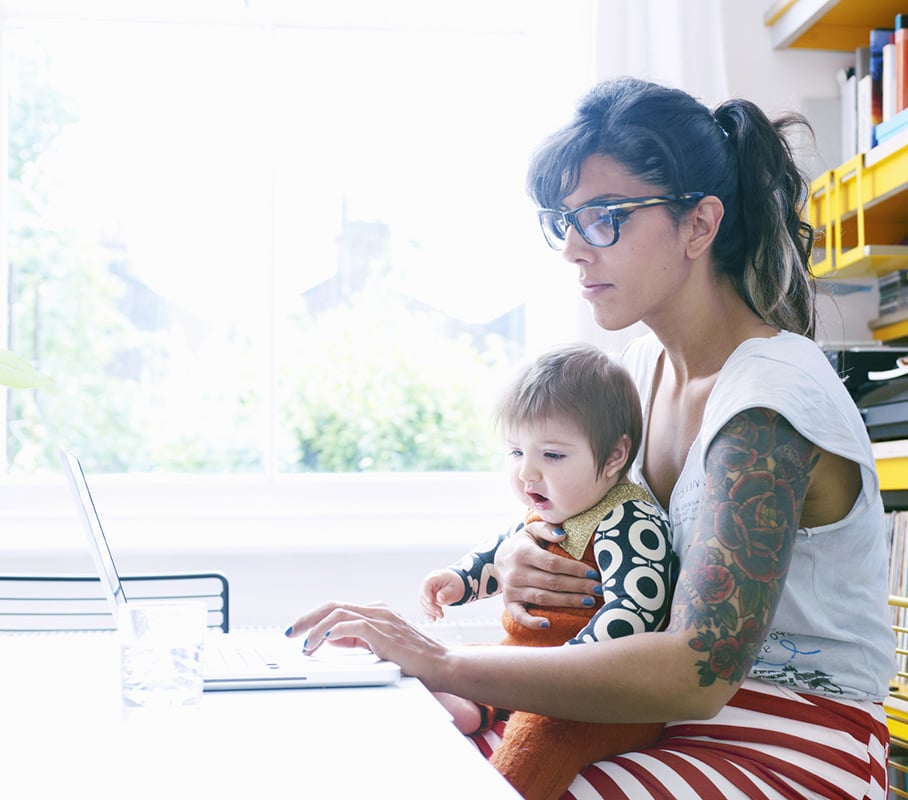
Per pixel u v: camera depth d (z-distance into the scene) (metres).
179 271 2.50
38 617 2.04
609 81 1.12
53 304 2.48
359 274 2.50
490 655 0.91
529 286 2.26
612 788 0.92
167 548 2.05
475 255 2.52
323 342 2.52
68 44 2.42
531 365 1.21
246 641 1.09
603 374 1.18
